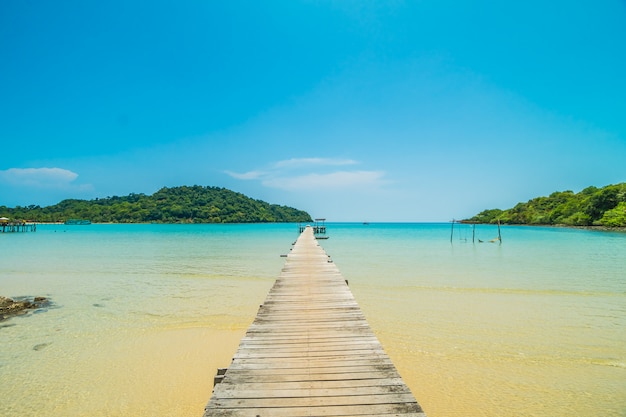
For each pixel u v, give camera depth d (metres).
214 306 12.05
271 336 5.96
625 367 7.26
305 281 11.04
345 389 4.09
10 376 7.02
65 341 8.88
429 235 65.50
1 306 11.80
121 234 64.00
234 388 4.14
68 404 6.03
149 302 12.65
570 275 17.91
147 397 6.25
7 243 41.81
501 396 6.23
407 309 11.45
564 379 6.79
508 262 23.39
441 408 5.88
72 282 16.55
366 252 31.02
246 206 151.62
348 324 6.61
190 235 60.69
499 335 9.08
